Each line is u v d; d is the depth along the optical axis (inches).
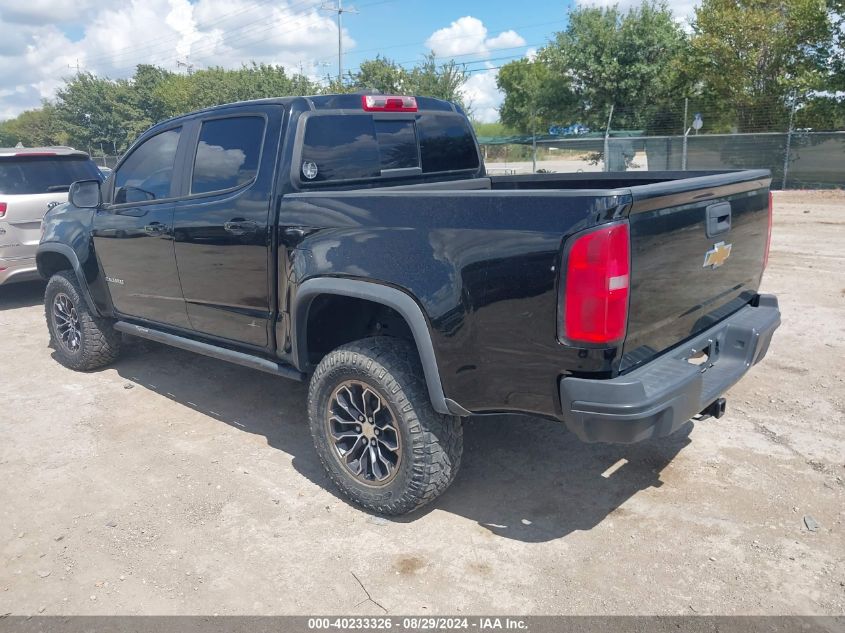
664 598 110.0
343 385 133.3
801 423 167.8
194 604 112.6
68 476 155.3
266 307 148.8
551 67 1219.9
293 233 138.1
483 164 198.7
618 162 930.1
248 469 156.3
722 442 159.9
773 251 390.0
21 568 123.4
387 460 132.8
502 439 166.7
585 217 99.1
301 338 142.3
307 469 155.9
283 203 140.4
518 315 107.1
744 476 144.9
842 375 196.4
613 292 99.5
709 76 921.5
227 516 137.4
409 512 131.8
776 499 135.9
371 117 161.0
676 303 116.0
